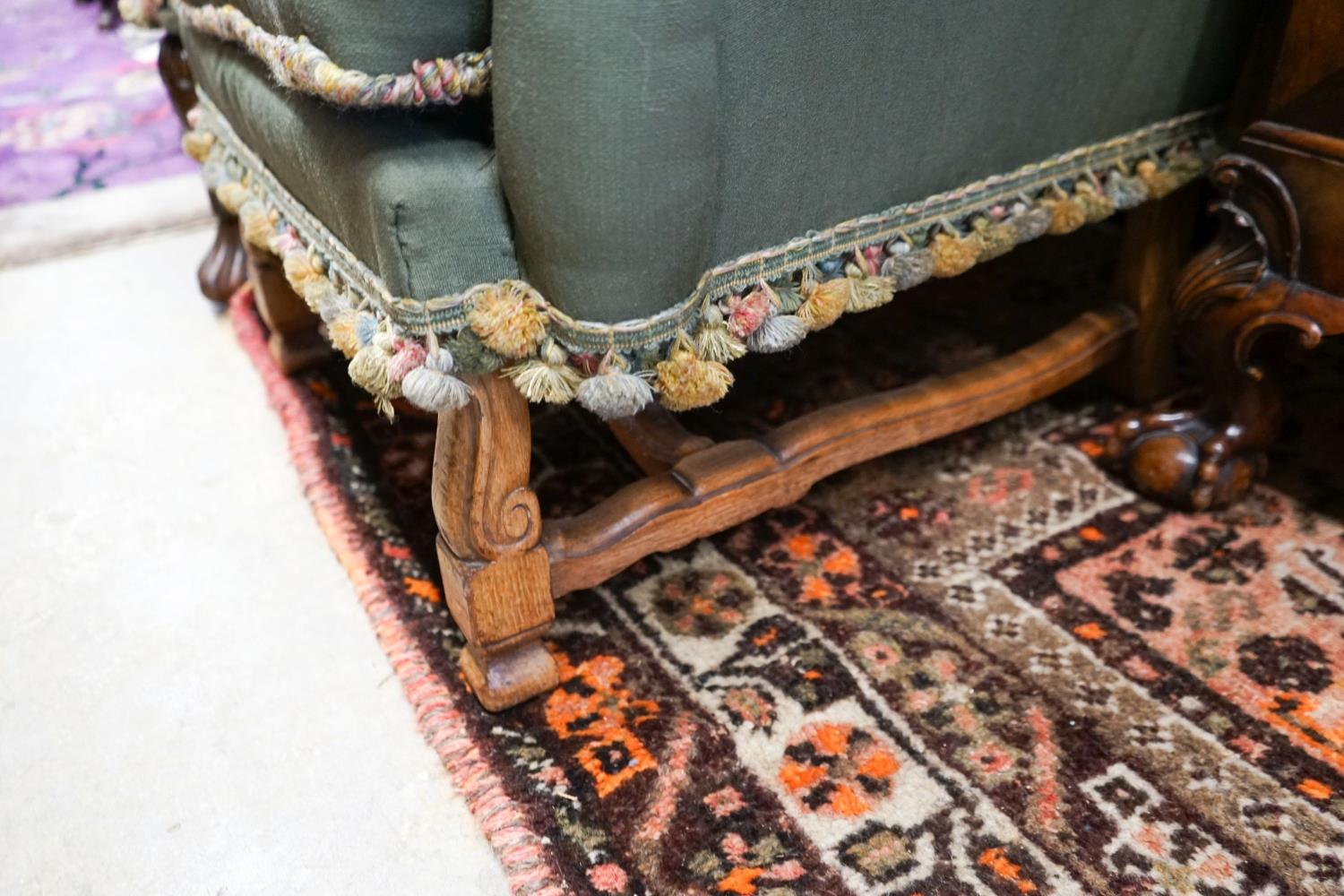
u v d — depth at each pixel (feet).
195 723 2.45
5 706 2.50
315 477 3.15
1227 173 2.56
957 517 3.03
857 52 2.06
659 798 2.23
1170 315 3.27
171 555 2.96
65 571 2.90
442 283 1.90
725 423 3.42
